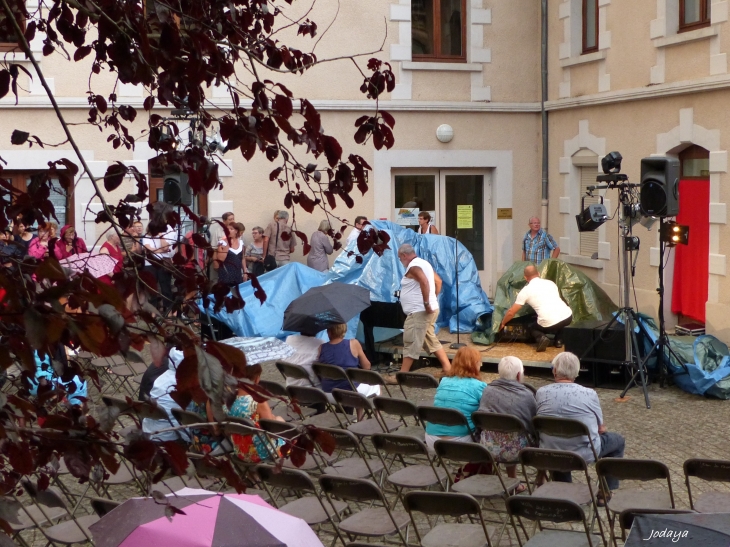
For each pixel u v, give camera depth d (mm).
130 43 2822
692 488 7082
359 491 5391
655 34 13086
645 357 10109
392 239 12297
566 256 15797
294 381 8812
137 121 14500
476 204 16828
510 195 16625
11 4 2822
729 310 11906
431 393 10375
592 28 15125
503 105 16359
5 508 2160
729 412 9273
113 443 2262
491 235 16812
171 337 2115
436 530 5312
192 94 2943
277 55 3463
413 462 7793
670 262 13266
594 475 7250
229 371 2117
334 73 15617
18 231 3188
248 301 12281
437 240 12898
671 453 7992
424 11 16125
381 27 15773
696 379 9844
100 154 14516
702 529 3469
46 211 3008
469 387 6996
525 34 16422
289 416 7887
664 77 13008
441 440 6203
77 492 7145
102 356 2102
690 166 13016
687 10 12695
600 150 14750
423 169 16469
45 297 2018
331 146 2834
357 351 8961
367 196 16000
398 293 11453
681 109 12734
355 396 7508
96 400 9477
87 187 14297
